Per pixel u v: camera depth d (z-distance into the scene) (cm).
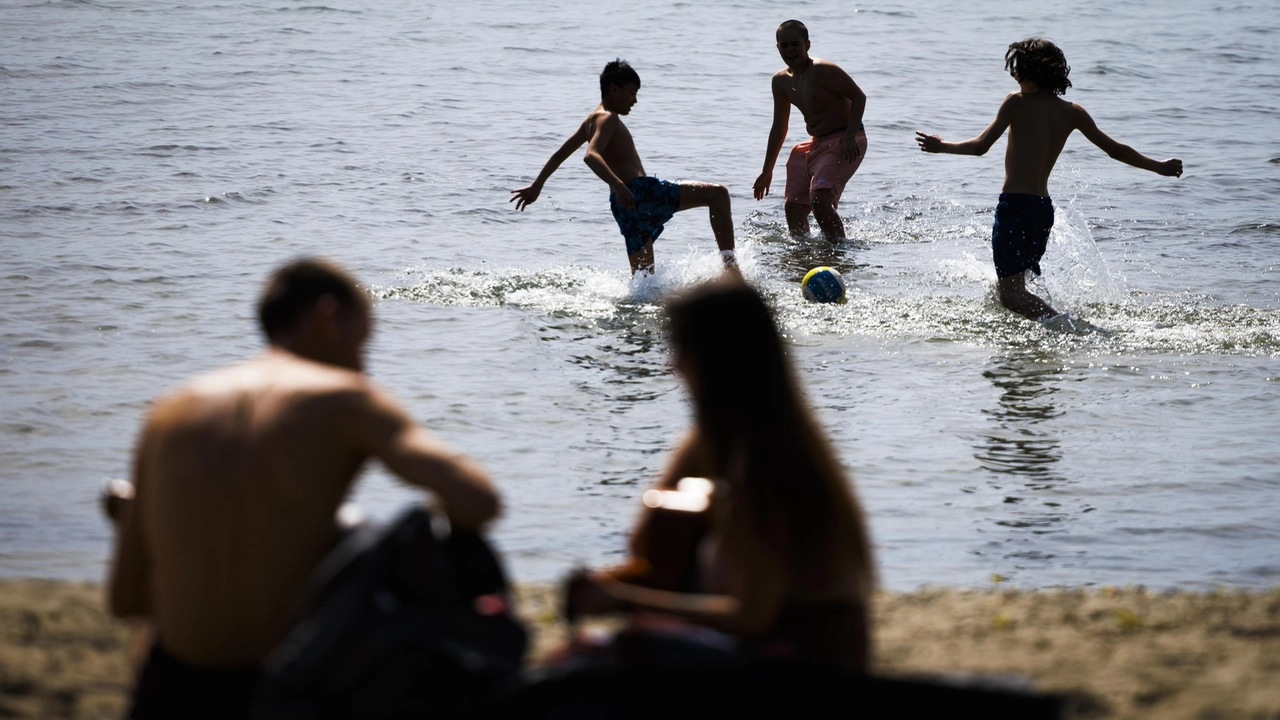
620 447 2517
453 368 3009
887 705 999
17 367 2920
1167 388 2934
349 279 1127
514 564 1942
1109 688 1286
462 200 5225
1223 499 2267
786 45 4694
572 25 11881
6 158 5706
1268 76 9406
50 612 1497
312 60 9394
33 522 2083
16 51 9175
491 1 13512
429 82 8581
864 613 1094
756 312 1086
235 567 999
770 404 1066
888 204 5441
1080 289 3922
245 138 6462
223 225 4625
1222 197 5500
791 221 4850
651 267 3959
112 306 3472
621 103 3978
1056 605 1620
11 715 1195
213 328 3297
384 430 998
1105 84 9012
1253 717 1183
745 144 6775
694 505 1156
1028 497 2280
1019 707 985
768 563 1039
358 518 1066
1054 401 2839
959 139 7044
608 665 1007
